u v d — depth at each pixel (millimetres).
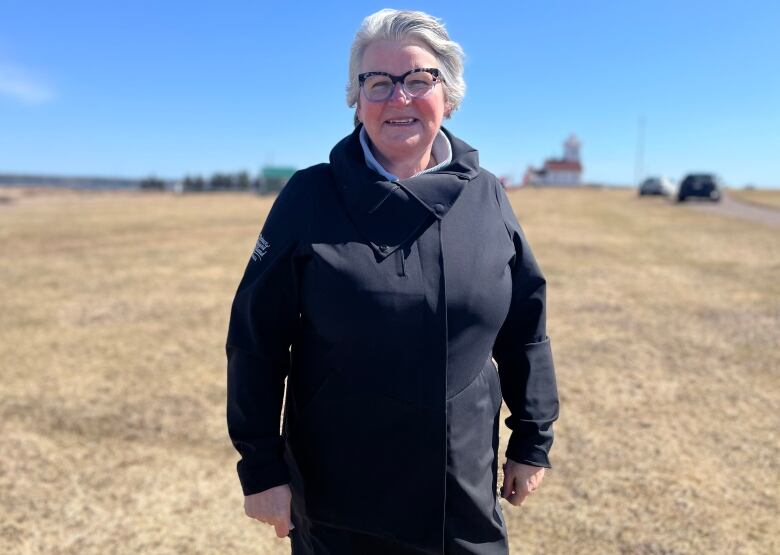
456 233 1614
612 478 3705
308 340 1661
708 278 10070
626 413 4648
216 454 4172
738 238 15617
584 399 4918
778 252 12953
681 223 20031
